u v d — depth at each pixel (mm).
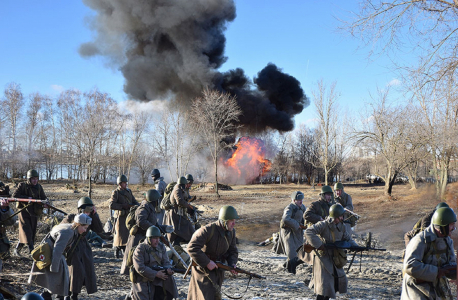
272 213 23297
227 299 6309
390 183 32562
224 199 34562
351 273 8578
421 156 30469
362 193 42781
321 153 44688
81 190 42969
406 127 29719
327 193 8117
